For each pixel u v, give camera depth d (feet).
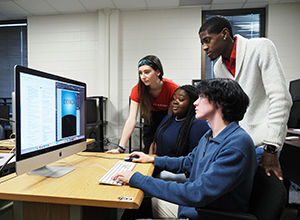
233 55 3.72
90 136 12.33
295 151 5.74
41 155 2.95
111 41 12.06
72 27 12.56
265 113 3.54
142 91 5.64
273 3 11.22
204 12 12.14
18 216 2.67
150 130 6.82
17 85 2.54
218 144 2.62
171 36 11.98
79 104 4.02
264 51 3.34
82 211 2.58
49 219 2.60
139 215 3.40
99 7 11.77
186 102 4.60
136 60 12.23
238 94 2.53
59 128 3.38
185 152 4.58
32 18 12.72
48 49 12.73
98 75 12.44
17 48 13.24
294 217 6.19
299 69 11.18
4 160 3.90
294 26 11.18
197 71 11.89
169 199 2.45
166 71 12.07
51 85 3.19
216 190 2.29
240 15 12.06
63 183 2.76
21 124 2.60
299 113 8.15
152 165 3.69
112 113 12.19
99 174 3.18
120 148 5.16
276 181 2.45
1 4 11.32
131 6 11.64
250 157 2.43
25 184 2.72
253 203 2.56
